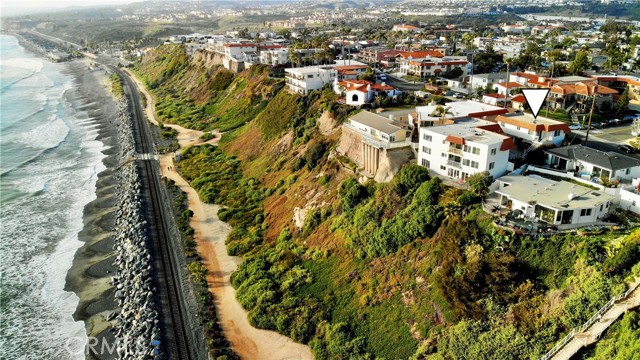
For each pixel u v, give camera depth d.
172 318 67.75
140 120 174.00
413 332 57.28
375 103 109.81
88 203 108.00
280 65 171.50
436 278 58.47
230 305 70.62
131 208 101.69
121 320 68.62
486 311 52.97
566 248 52.22
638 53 168.88
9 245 90.31
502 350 49.44
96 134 161.62
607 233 54.09
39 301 74.25
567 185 64.44
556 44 195.75
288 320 64.81
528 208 59.12
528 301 51.12
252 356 60.88
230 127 152.50
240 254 83.56
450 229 60.19
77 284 78.25
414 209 67.31
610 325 43.59
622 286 46.06
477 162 68.56
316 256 75.69
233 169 121.44
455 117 84.88
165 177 118.81
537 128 79.12
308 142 109.81
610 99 106.69
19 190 115.31
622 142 84.19
